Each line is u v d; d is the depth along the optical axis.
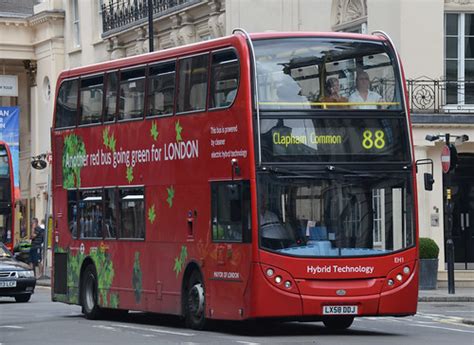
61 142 36.22
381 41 27.77
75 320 34.31
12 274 45.22
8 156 60.03
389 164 27.25
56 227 36.59
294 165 26.64
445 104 48.06
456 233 49.53
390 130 27.41
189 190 29.12
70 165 35.66
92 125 34.38
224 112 27.59
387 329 30.33
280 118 26.70
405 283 27.16
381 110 27.38
